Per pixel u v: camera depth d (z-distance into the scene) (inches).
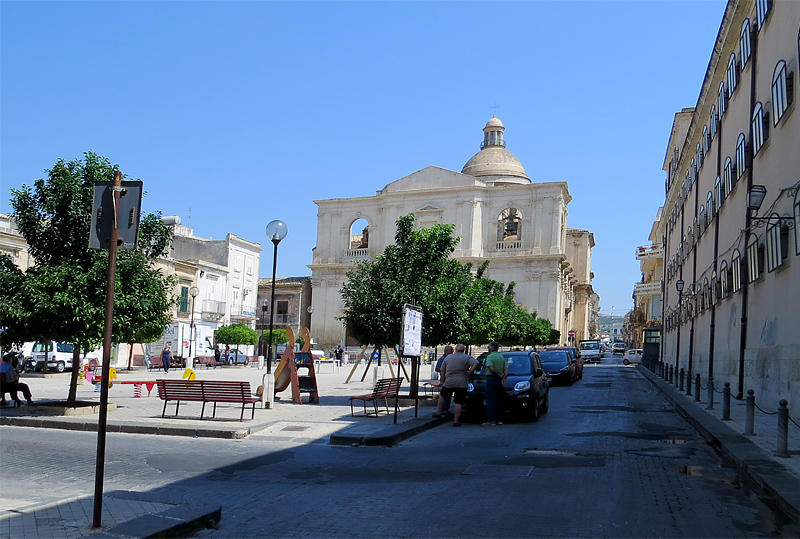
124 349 1803.6
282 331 2623.0
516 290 2906.0
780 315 661.3
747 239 804.0
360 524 273.6
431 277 838.5
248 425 561.6
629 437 546.0
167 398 616.4
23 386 657.0
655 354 2194.9
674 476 383.6
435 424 618.5
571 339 3223.4
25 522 255.0
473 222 2965.1
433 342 835.4
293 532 262.7
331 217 3257.9
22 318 608.4
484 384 655.8
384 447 485.7
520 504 308.0
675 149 1859.0
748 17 832.3
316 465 410.0
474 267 2942.9
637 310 3432.6
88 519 259.8
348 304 862.5
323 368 2014.0
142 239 657.6
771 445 475.8
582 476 376.5
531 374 666.8
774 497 328.2
